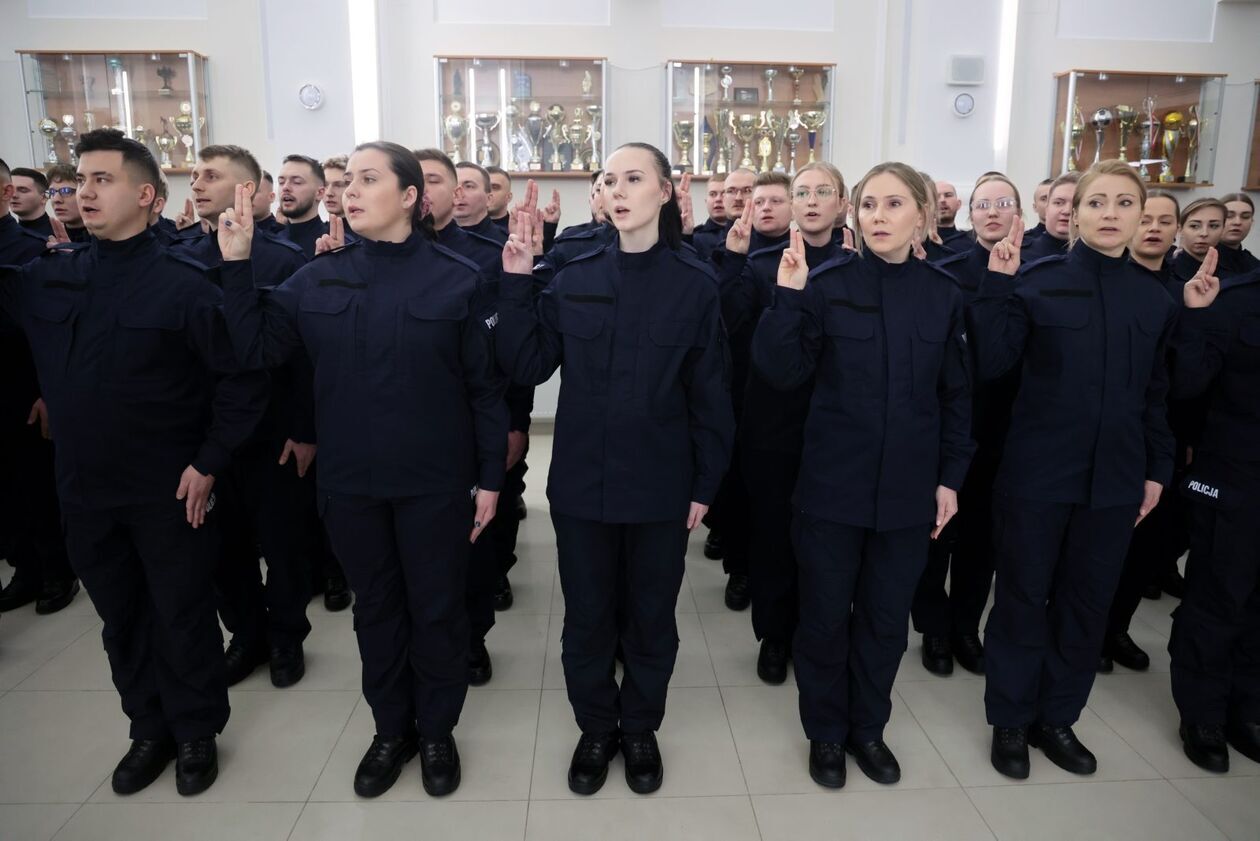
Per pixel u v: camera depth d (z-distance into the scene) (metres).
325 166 3.00
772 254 2.59
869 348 1.86
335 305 1.80
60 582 2.97
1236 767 2.09
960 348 1.92
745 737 2.20
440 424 1.84
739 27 5.14
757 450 2.40
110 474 1.82
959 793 1.98
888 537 1.90
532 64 5.04
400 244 1.85
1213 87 5.24
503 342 1.85
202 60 4.85
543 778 2.02
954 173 5.23
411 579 1.88
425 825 1.85
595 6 5.06
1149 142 5.29
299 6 4.79
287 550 2.39
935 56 5.12
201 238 2.61
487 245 2.59
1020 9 5.12
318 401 1.84
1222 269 3.16
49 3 4.78
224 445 1.90
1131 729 2.26
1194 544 2.13
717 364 1.89
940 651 2.56
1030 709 2.07
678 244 1.92
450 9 5.00
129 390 1.82
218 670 2.01
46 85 4.81
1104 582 2.00
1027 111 5.25
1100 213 1.92
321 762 2.08
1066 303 1.95
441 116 5.01
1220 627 2.07
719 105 5.16
